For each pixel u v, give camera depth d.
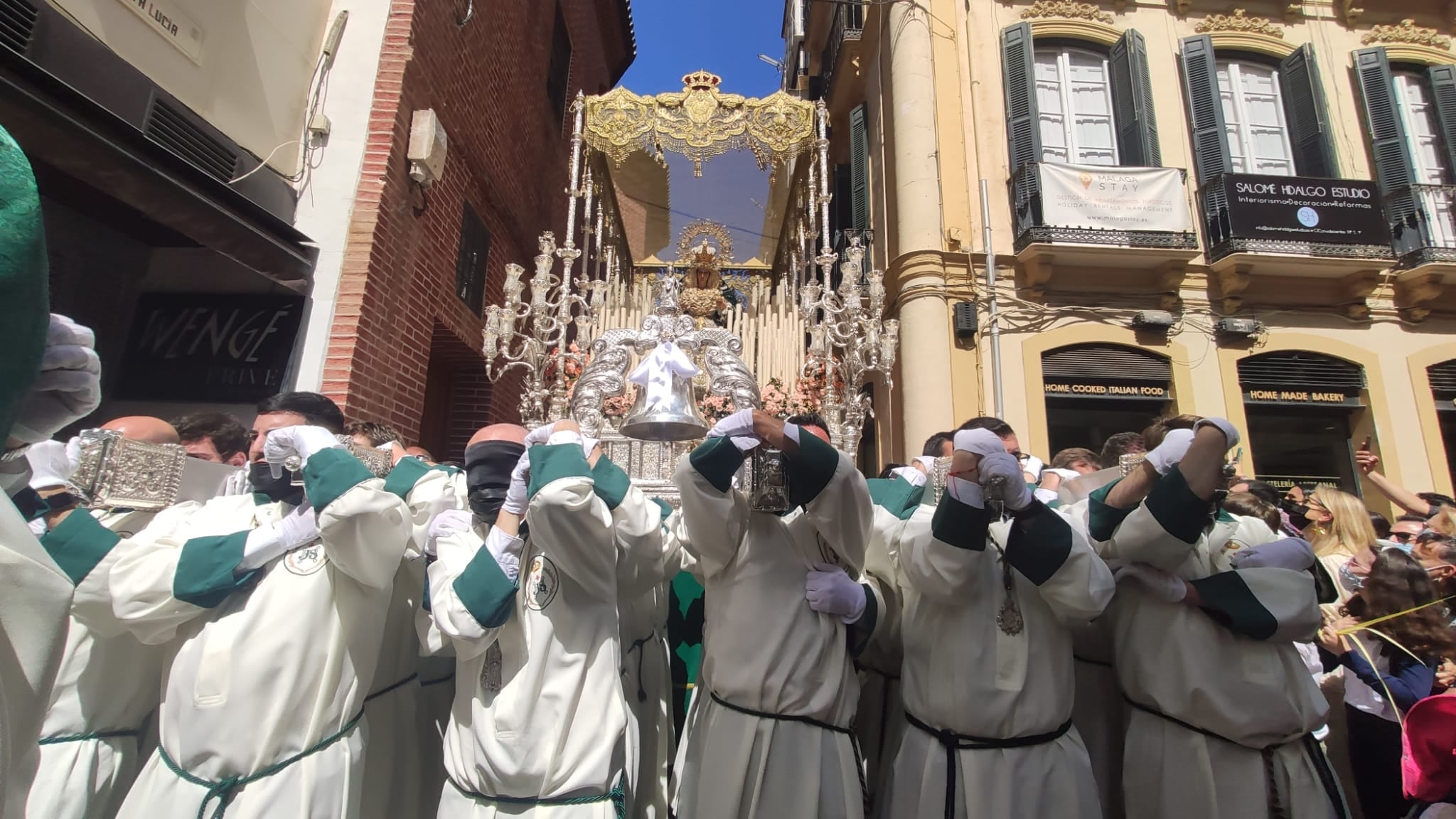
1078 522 2.37
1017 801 1.99
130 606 1.79
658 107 6.45
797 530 2.33
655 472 3.97
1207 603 2.10
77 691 1.93
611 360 4.15
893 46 8.79
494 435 2.30
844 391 4.71
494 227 7.33
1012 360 7.74
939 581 2.05
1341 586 3.57
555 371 5.16
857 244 5.57
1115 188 7.82
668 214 8.07
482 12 6.89
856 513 2.17
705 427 3.24
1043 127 8.59
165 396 4.61
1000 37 8.70
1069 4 8.77
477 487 2.21
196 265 4.86
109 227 4.60
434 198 5.84
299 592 1.91
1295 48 8.77
